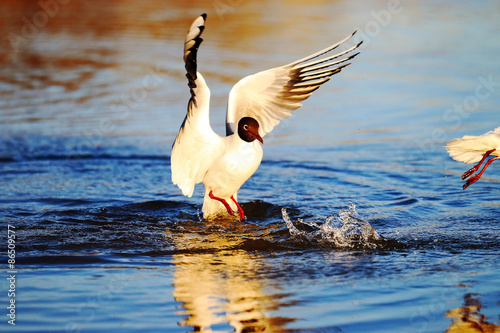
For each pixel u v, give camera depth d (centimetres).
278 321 697
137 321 700
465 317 706
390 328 680
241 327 684
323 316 709
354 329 676
